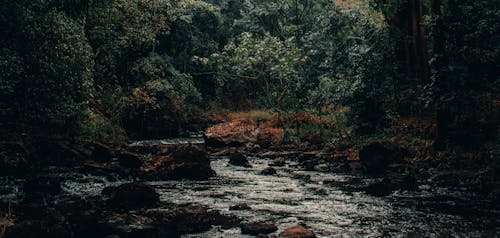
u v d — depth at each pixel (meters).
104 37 25.14
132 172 13.99
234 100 43.53
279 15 42.66
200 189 12.10
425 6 20.92
